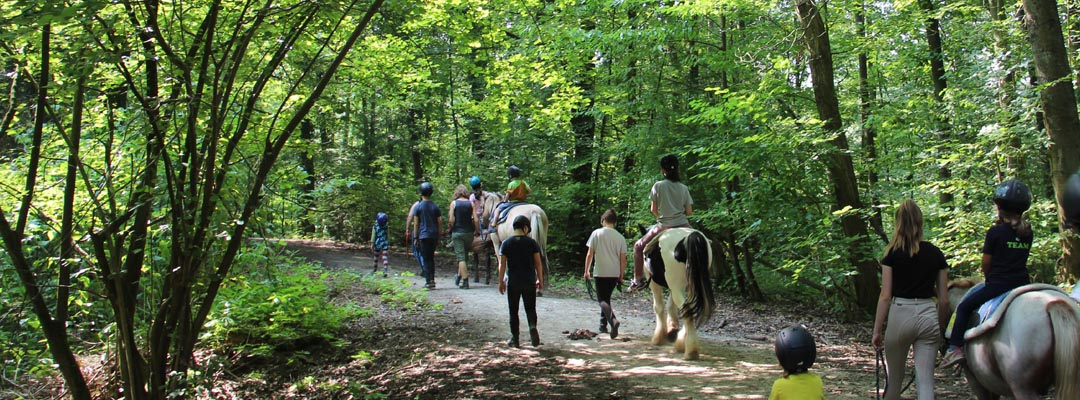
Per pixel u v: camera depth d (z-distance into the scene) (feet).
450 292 42.37
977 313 15.39
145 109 15.47
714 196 50.44
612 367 24.18
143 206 16.67
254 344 25.96
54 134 19.54
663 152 49.24
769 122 39.65
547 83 51.42
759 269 54.60
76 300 20.17
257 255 25.27
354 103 35.50
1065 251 26.81
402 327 31.42
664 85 52.13
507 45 45.32
